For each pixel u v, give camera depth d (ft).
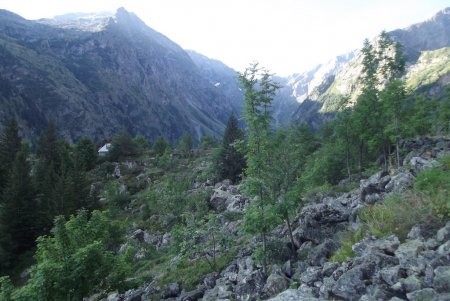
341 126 112.06
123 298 72.13
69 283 49.32
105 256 55.83
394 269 30.32
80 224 62.28
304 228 59.26
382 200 54.03
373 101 103.14
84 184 182.09
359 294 30.50
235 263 64.69
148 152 335.88
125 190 218.59
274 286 45.14
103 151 355.77
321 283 36.76
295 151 61.00
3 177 195.52
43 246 53.67
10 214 146.20
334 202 66.95
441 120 123.54
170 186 164.25
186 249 72.49
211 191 160.66
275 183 57.41
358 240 43.11
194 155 302.25
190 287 63.52
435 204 39.47
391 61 110.22
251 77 56.44
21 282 125.18
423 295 26.09
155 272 83.66
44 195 172.76
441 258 29.17
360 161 114.32
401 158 102.17
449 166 52.01
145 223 150.20
